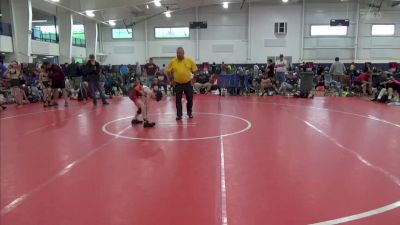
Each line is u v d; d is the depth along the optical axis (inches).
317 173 186.4
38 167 202.4
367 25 1123.3
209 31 1194.0
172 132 301.1
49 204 148.6
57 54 942.4
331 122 353.7
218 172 188.7
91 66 512.4
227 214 136.8
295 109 463.8
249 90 761.0
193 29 1198.9
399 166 199.3
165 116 398.0
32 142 269.1
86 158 220.1
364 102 563.5
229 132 299.6
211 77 785.6
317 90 751.1
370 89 696.4
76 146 253.3
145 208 143.3
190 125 335.6
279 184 169.6
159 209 142.1
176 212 139.1
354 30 1129.4
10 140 277.6
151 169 195.2
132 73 840.9
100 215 137.1
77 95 620.7
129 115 410.9
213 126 329.4
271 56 1168.8
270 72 690.2
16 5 736.3
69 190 164.4
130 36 1232.2
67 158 221.0
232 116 395.9
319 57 1151.0
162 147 246.2
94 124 348.5
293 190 161.6
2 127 339.6
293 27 1149.7
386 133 296.0
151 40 1225.4
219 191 161.0
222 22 1184.8
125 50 1239.5
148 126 326.6
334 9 1130.7
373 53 1131.3
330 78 774.5
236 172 188.5
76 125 344.5
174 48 1216.8
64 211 141.3
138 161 211.6
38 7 867.4
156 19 1211.2
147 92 326.6
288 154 225.8
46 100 518.6
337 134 291.4
